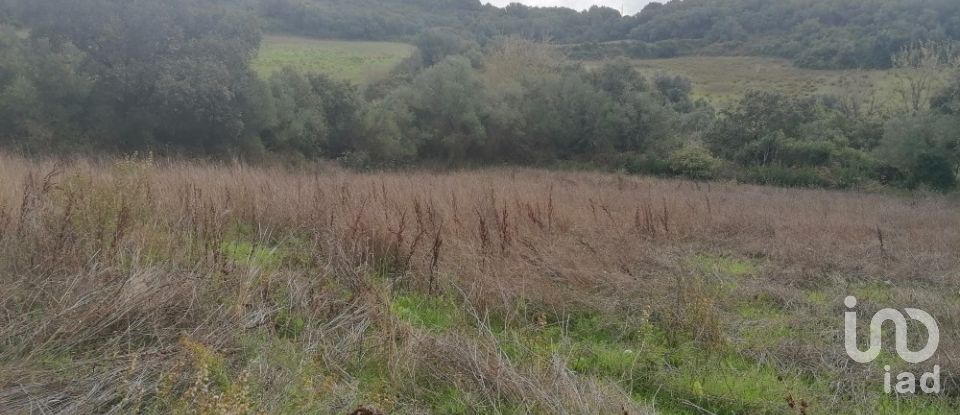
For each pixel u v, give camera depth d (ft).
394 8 168.04
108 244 15.79
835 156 73.92
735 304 18.15
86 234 15.70
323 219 22.44
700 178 73.72
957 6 125.49
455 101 76.95
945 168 67.92
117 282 13.38
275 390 10.15
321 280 16.16
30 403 9.21
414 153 72.90
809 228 32.48
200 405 8.81
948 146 67.56
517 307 16.02
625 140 84.43
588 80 89.45
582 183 53.01
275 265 17.90
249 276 14.79
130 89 54.29
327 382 10.48
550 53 116.26
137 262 14.55
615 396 11.18
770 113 79.25
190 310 12.73
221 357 10.48
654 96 92.17
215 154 57.16
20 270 13.92
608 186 52.49
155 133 56.59
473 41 137.49
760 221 34.12
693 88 138.10
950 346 14.51
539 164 82.12
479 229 21.34
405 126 74.28
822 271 22.74
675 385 12.62
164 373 10.09
